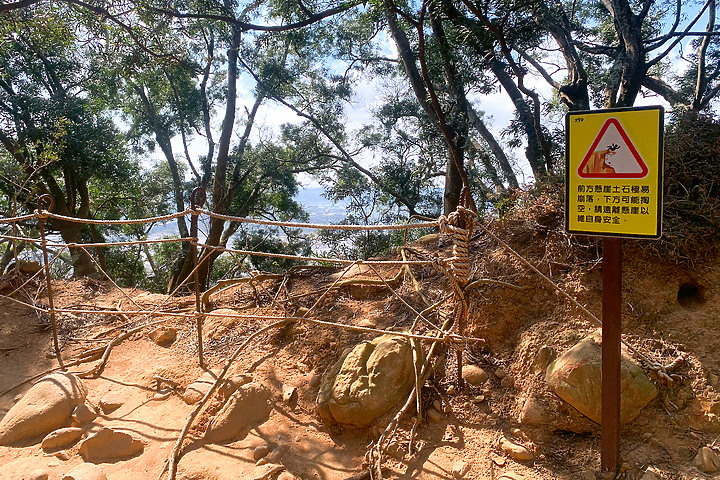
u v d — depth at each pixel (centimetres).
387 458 295
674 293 345
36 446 326
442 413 327
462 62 773
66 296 571
